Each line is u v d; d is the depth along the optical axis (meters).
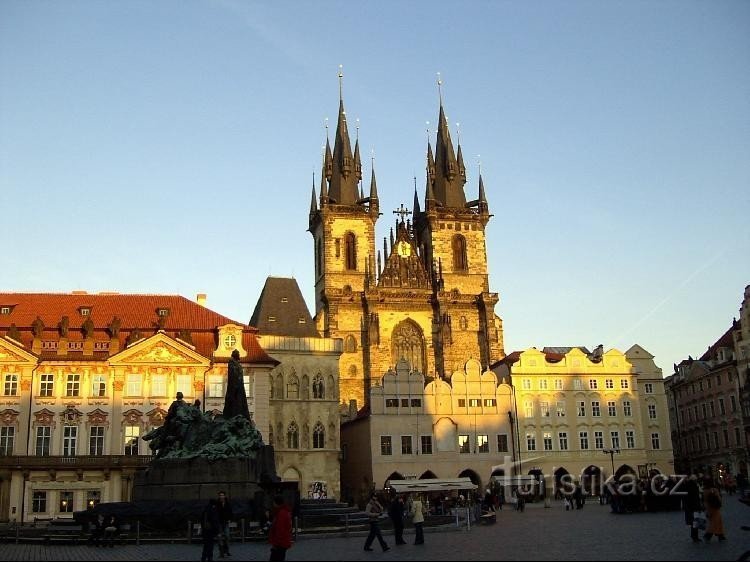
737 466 130.12
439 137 168.88
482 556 34.75
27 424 93.62
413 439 118.38
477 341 152.62
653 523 52.81
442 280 151.38
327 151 164.62
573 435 123.88
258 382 100.69
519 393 123.56
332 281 153.38
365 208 158.38
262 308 122.62
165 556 38.94
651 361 131.62
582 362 127.06
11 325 97.44
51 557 39.47
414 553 37.34
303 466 110.94
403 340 150.12
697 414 145.00
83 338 98.38
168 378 97.56
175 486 50.56
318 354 115.38
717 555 32.78
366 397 145.12
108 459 92.31
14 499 90.00
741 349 129.25
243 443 51.94
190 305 107.81
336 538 48.53
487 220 162.12
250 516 47.97
